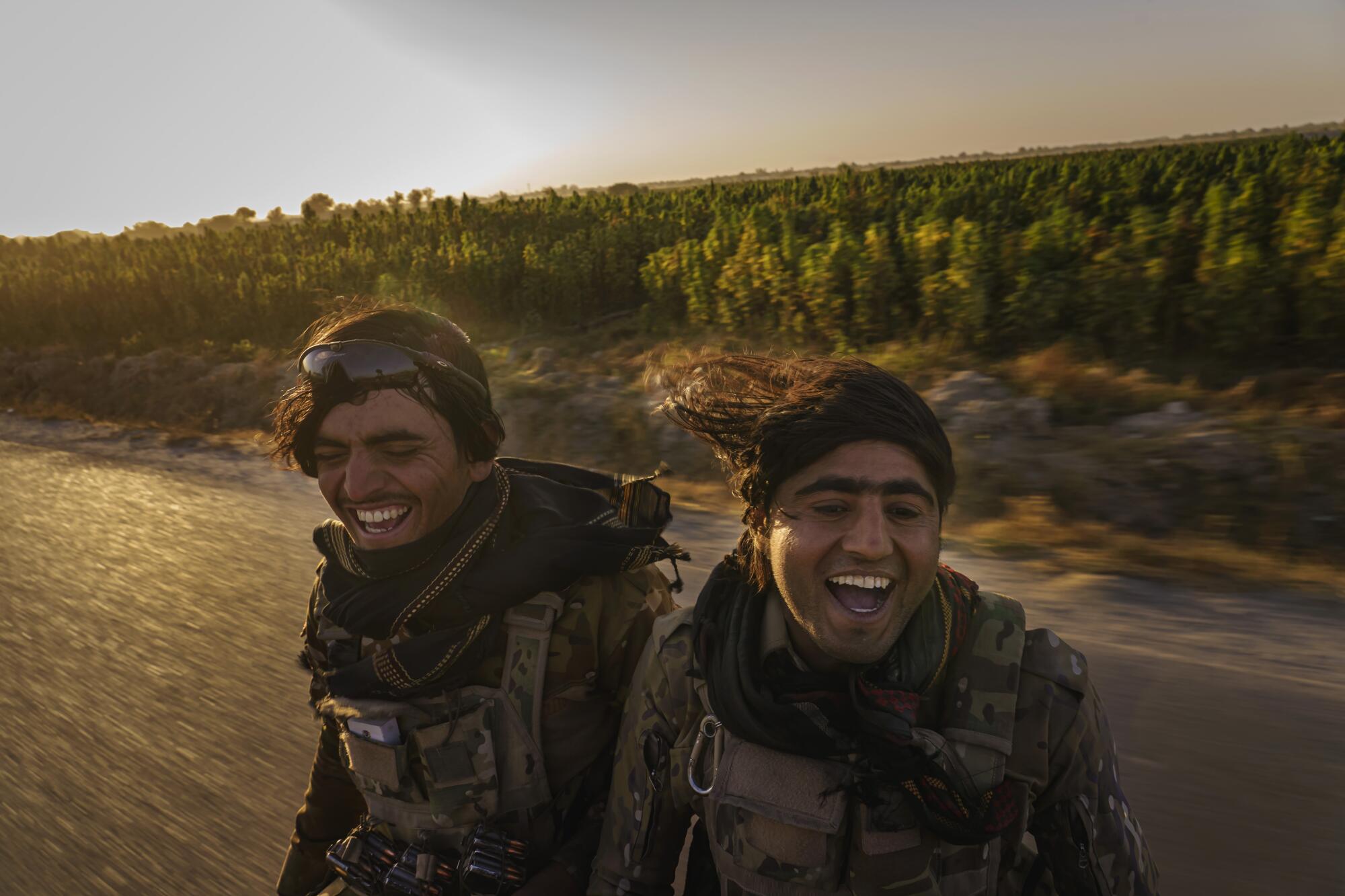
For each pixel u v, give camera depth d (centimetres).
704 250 1609
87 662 412
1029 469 625
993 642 98
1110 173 2142
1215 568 440
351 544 123
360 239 3297
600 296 2075
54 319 2473
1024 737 95
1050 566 465
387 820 123
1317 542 517
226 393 1316
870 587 90
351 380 109
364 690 120
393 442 111
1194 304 899
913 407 89
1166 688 312
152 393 1480
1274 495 556
